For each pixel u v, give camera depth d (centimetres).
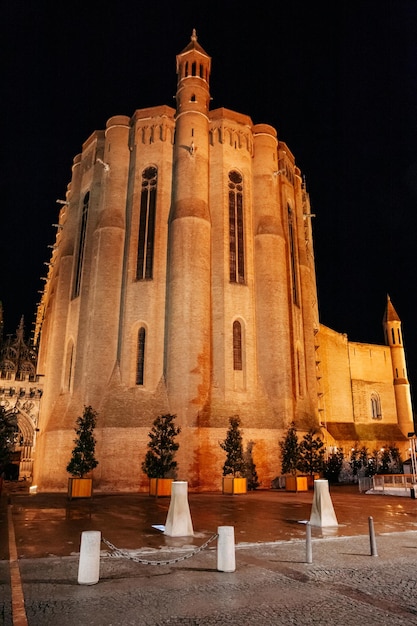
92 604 738
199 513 1902
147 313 3731
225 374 3656
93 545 876
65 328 4194
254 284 4047
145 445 3284
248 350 3822
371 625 653
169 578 898
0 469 3152
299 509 2059
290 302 4141
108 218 4003
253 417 3591
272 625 653
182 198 3894
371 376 6194
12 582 856
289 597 779
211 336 3691
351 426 5662
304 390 4178
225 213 4066
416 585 846
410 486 2948
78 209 4569
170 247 3816
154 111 4288
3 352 5100
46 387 4191
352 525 1556
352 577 903
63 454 3434
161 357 3653
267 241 4100
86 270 4084
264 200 4262
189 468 3222
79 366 3800
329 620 671
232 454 3073
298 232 4712
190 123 4119
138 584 855
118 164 4209
